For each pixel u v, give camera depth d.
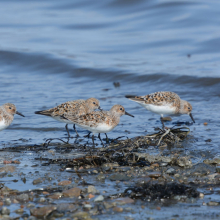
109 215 7.14
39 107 16.38
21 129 13.94
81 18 33.72
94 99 14.13
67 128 13.29
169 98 14.34
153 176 9.17
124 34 29.61
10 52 26.00
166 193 8.04
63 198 7.97
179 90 18.83
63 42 29.06
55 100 17.47
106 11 34.00
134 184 8.68
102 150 11.25
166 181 8.84
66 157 10.89
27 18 35.53
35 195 8.16
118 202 7.67
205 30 28.17
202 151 11.12
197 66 22.30
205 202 7.69
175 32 28.56
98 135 12.45
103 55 25.81
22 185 8.75
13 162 10.47
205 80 19.42
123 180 8.98
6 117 12.42
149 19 31.11
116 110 12.27
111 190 8.36
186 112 14.53
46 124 14.52
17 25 33.81
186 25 29.33
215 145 11.62
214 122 14.16
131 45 27.33
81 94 18.64
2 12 37.34
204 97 17.75
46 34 31.11
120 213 7.21
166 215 7.12
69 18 34.19
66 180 8.95
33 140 12.68
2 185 8.78
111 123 12.06
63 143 12.34
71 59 24.72
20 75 23.00
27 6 38.81
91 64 23.72
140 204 7.64
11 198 8.02
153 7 32.34
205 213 7.18
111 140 12.51
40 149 11.68
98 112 12.20
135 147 11.62
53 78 22.14
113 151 11.03
